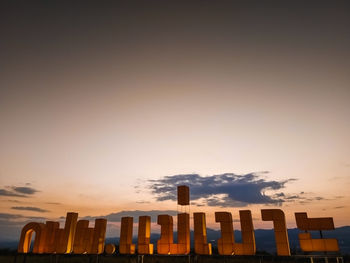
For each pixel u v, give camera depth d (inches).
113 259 1103.0
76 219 739.4
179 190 660.1
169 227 650.8
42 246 723.4
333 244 512.7
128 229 687.1
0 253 1320.1
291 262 940.0
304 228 541.6
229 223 598.5
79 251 697.0
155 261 1083.9
